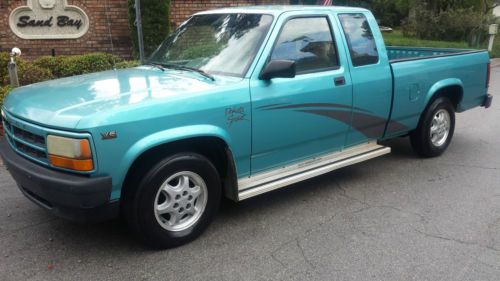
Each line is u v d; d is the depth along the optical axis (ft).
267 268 11.33
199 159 12.12
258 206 14.92
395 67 16.89
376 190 16.34
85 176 10.38
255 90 12.84
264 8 14.99
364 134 16.63
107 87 12.27
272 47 13.42
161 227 11.79
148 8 31.58
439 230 13.32
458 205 15.07
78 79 13.57
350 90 15.30
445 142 20.22
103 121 10.27
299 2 55.52
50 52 32.68
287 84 13.55
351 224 13.69
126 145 10.63
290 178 13.98
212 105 11.98
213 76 13.15
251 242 12.59
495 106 30.45
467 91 20.42
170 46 15.89
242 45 13.67
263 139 13.34
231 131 12.48
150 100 11.12
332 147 15.79
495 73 44.88
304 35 14.39
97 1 32.96
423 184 16.93
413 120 18.48
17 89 13.53
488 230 13.33
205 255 11.90
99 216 10.90
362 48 15.99
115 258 11.70
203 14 16.21
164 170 11.43
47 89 12.58
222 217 14.08
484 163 19.31
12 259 11.60
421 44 56.65
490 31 56.08
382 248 12.29
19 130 11.76
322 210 14.65
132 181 11.32
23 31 31.71
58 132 10.33
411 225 13.62
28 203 14.83
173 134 11.25
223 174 13.47
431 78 18.40
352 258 11.80
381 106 16.63
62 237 12.73
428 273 11.16
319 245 12.46
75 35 33.01
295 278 10.93
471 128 25.12
